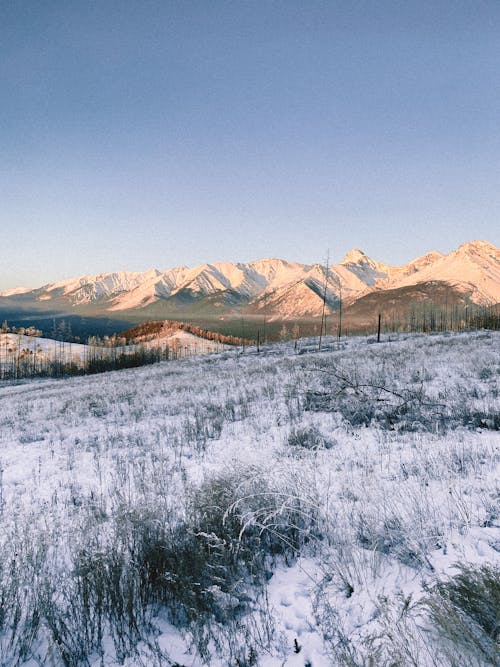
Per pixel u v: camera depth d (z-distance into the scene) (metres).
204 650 2.75
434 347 26.80
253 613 3.16
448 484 4.91
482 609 2.59
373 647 2.51
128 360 130.50
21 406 22.25
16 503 6.26
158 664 2.69
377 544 3.69
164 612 3.33
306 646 2.73
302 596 3.31
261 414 11.48
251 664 2.62
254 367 28.36
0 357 157.12
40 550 4.12
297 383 15.38
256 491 4.48
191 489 5.21
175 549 3.75
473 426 7.97
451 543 3.56
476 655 2.30
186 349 173.38
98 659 2.79
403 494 4.79
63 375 125.62
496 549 3.39
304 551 4.04
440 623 2.49
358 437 8.19
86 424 13.92
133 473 7.50
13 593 3.28
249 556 3.80
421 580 3.17
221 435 9.93
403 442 7.46
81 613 3.15
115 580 3.34
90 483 7.22
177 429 11.04
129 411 15.25
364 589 3.22
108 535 4.47
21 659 2.79
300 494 4.51
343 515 4.45
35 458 9.67
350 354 29.58
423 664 2.34
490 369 14.08
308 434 8.28
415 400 9.76
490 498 4.32
